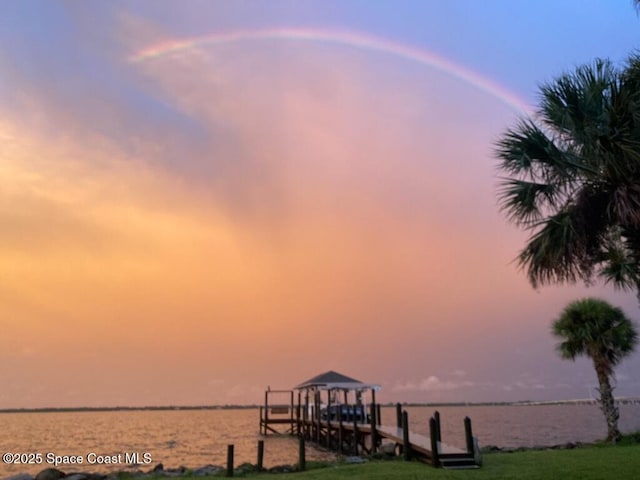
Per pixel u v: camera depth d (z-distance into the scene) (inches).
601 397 841.5
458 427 2551.7
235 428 3277.6
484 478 422.9
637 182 333.4
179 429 3161.9
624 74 359.3
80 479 582.6
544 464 497.4
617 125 341.7
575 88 365.7
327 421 1230.3
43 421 5201.8
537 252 375.9
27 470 1010.7
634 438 812.0
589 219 359.3
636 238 350.0
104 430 3063.5
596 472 419.8
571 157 372.2
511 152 397.7
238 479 503.2
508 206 400.5
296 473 522.0
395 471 487.5
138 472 634.8
